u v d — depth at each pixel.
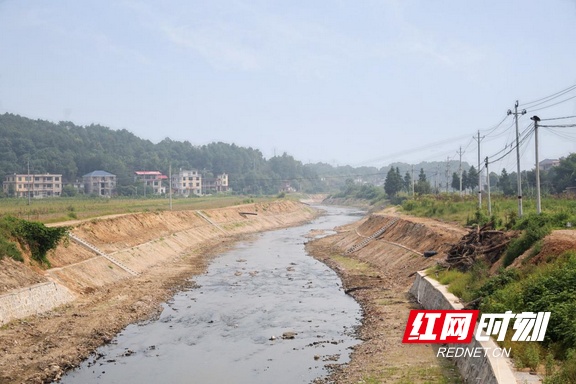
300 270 55.25
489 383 18.22
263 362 27.00
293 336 31.41
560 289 22.48
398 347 27.72
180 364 26.88
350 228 96.38
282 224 119.88
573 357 16.98
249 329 33.16
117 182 180.12
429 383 22.12
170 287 45.59
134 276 49.59
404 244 55.41
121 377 25.11
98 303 38.16
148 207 99.44
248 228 103.25
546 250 27.48
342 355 27.75
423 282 37.00
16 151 179.38
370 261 56.62
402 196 126.56
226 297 42.19
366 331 31.77
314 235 92.81
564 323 19.66
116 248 54.16
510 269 28.38
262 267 57.28
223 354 28.39
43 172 167.25
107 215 69.94
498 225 42.66
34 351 27.62
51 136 199.00
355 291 43.41
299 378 24.56
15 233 38.94
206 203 129.38
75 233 50.56
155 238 66.25
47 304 35.06
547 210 45.09
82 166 187.25
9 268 34.94
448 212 66.44
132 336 31.72
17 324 31.19
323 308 38.38
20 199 124.38
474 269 32.50
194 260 62.53
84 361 27.36
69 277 41.00
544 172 105.19
